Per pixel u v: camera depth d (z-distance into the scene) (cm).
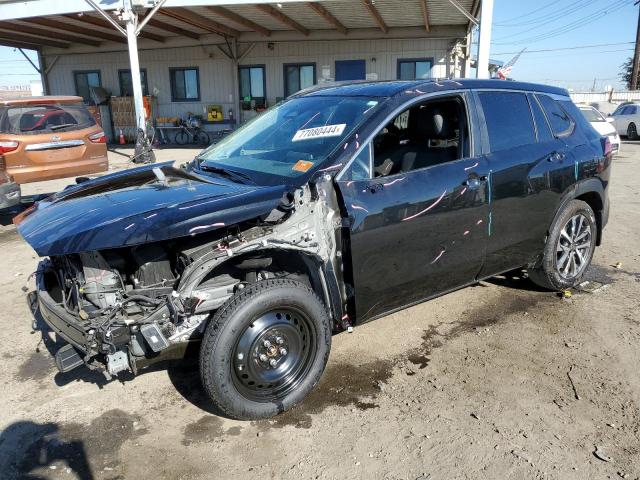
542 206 422
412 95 359
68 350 284
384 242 330
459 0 1466
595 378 346
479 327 419
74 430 301
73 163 846
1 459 278
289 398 306
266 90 2084
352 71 1994
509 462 271
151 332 271
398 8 1552
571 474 262
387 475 263
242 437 294
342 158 322
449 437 290
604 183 478
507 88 420
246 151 386
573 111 473
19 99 806
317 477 263
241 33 2036
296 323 307
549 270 452
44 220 296
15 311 463
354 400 325
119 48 2200
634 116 2214
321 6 1525
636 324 421
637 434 291
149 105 2102
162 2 1387
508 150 400
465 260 379
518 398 325
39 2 1501
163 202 294
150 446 287
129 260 299
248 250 289
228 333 279
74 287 302
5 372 364
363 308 335
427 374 353
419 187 343
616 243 643
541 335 405
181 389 343
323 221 313
